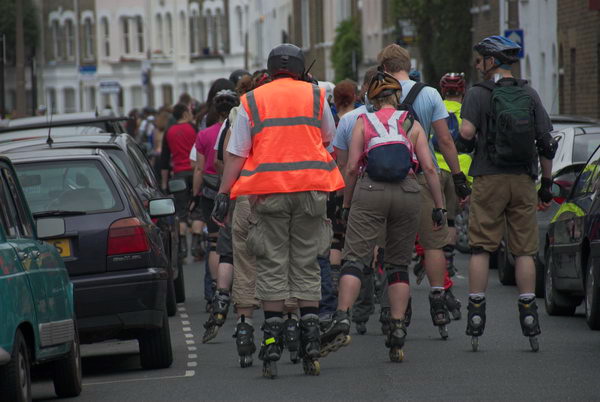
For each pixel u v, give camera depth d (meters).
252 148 35.50
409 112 37.69
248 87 47.34
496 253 67.88
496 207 39.00
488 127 38.94
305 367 36.00
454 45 147.38
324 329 40.44
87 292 37.41
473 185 39.34
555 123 62.91
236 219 40.03
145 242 38.25
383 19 197.38
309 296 35.66
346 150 41.06
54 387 35.44
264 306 35.78
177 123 78.06
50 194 39.16
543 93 126.81
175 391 34.56
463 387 33.19
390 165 36.56
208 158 51.16
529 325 38.94
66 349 34.12
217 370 38.19
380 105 37.88
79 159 39.84
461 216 76.31
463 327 44.91
